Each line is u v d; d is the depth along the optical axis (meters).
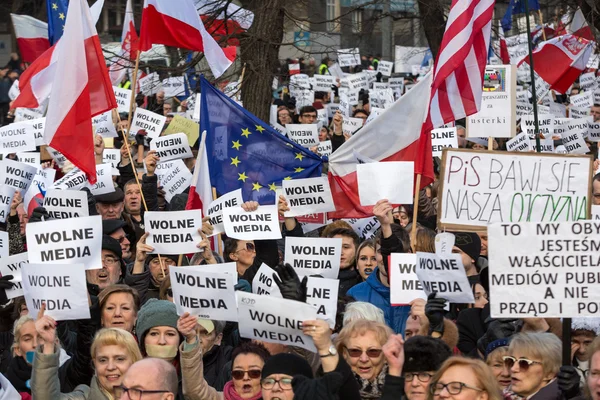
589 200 7.93
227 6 18.27
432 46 22.20
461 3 10.05
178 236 9.48
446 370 5.91
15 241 11.66
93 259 8.18
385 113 11.52
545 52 18.50
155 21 12.91
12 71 31.27
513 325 7.86
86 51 10.84
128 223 12.41
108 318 7.98
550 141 16.33
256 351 7.25
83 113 10.70
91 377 7.77
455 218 8.06
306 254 9.23
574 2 21.22
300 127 16.89
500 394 5.89
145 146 17.78
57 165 14.90
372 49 38.19
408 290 8.15
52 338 6.96
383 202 9.18
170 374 6.43
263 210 9.94
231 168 12.07
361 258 9.93
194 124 16.12
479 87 10.22
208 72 21.39
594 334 7.70
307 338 6.73
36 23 20.14
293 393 6.26
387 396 6.09
